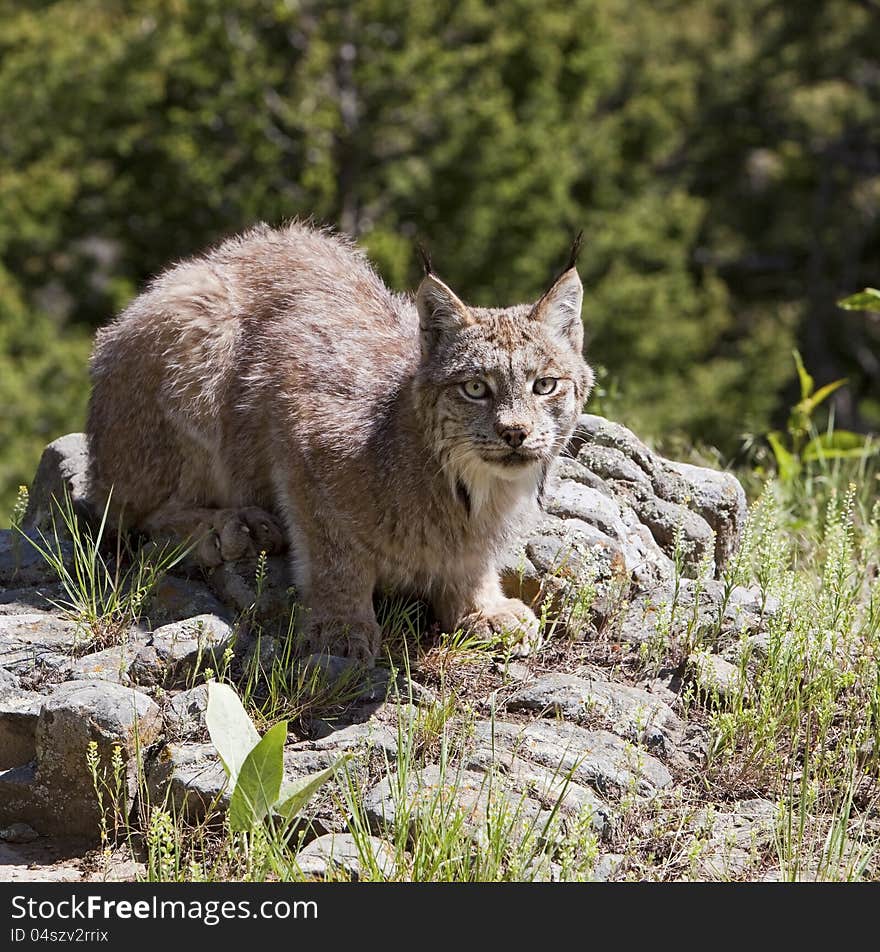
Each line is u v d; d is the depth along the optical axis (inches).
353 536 380.2
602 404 605.3
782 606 377.7
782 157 1777.8
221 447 417.1
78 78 1320.1
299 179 1360.7
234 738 315.6
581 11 1408.7
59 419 1209.4
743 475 577.0
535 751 337.1
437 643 395.9
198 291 416.5
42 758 333.1
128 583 403.5
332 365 395.9
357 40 1332.4
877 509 464.4
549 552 410.0
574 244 380.2
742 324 1712.6
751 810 335.9
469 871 294.4
